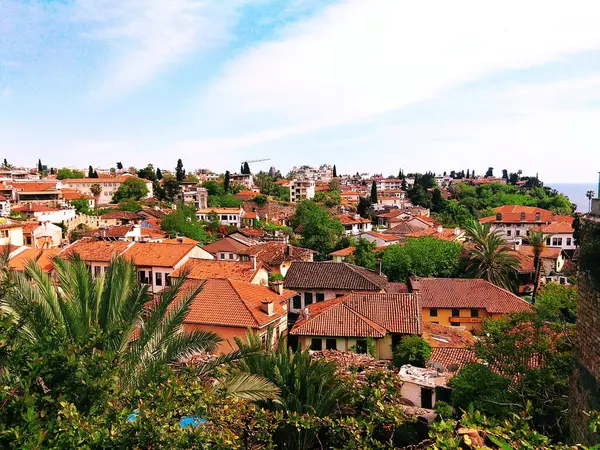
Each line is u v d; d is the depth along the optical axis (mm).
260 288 30453
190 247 41688
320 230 76812
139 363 12789
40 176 148000
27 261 13742
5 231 55812
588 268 12336
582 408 12773
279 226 103875
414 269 49562
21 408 7859
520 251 56469
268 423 11719
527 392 16203
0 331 9539
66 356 8883
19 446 7148
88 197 111188
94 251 41844
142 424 7781
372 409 11703
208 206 119062
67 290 13805
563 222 72750
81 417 7980
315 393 15602
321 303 33562
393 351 27125
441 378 21266
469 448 7691
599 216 11797
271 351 18062
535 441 7773
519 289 49844
